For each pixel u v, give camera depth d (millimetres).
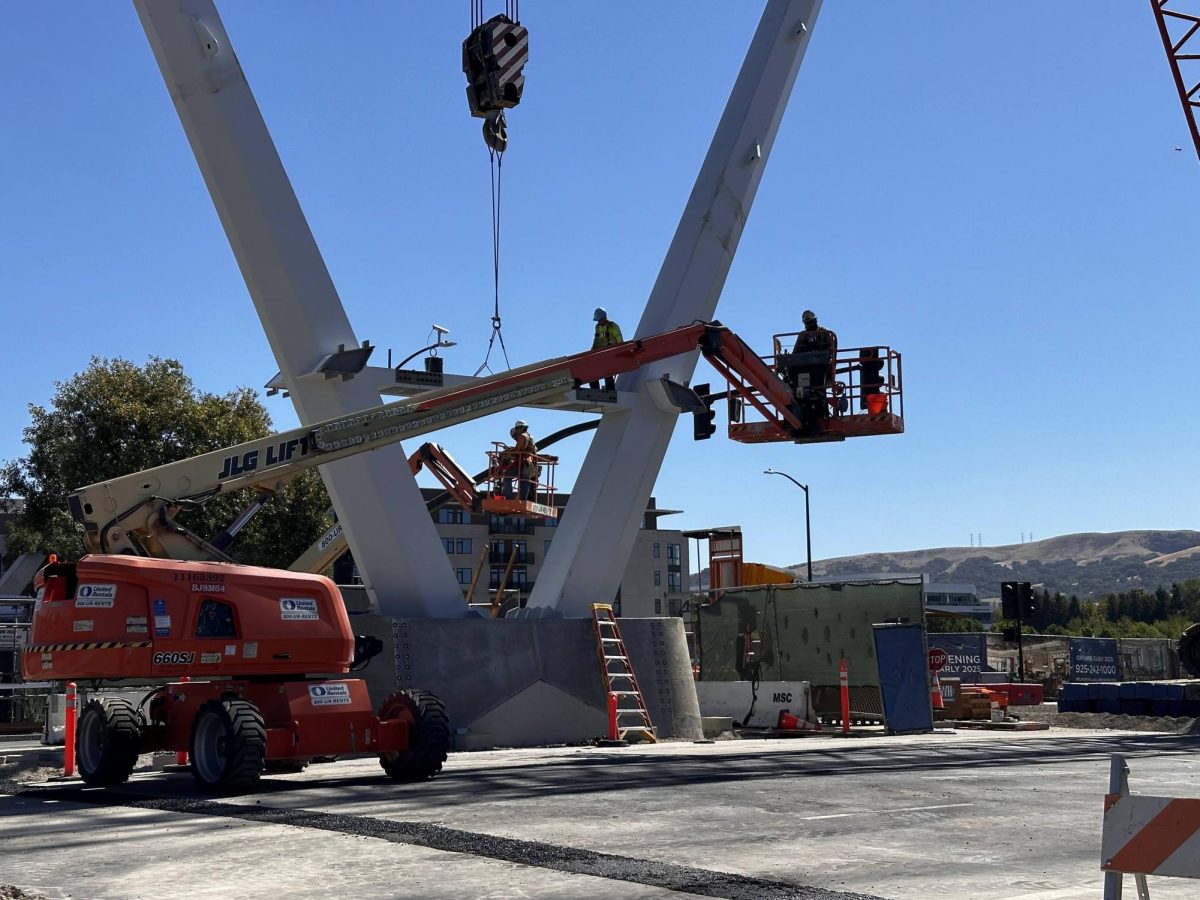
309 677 14008
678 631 23188
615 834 9562
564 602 22031
